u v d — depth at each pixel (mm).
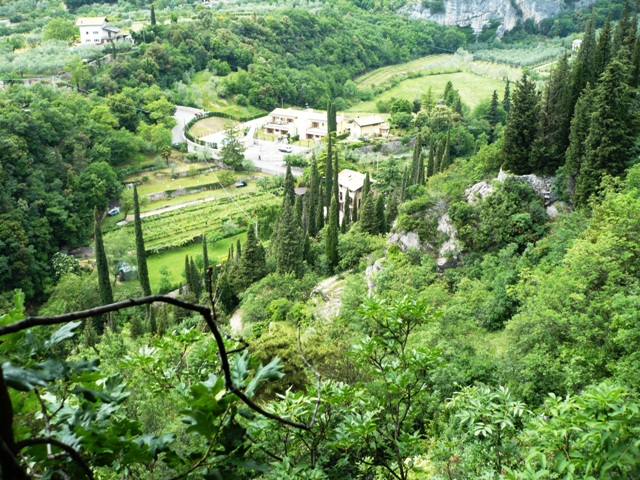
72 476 5348
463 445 18250
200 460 5531
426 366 10680
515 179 51281
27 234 94062
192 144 139375
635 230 29203
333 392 10281
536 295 32781
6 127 107625
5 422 3615
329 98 183250
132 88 149625
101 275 68562
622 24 62094
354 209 93250
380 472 12000
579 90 50969
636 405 7930
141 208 116125
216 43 179125
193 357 10828
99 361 5004
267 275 63906
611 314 24297
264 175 130375
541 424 9516
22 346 5055
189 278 73188
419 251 54750
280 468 9289
